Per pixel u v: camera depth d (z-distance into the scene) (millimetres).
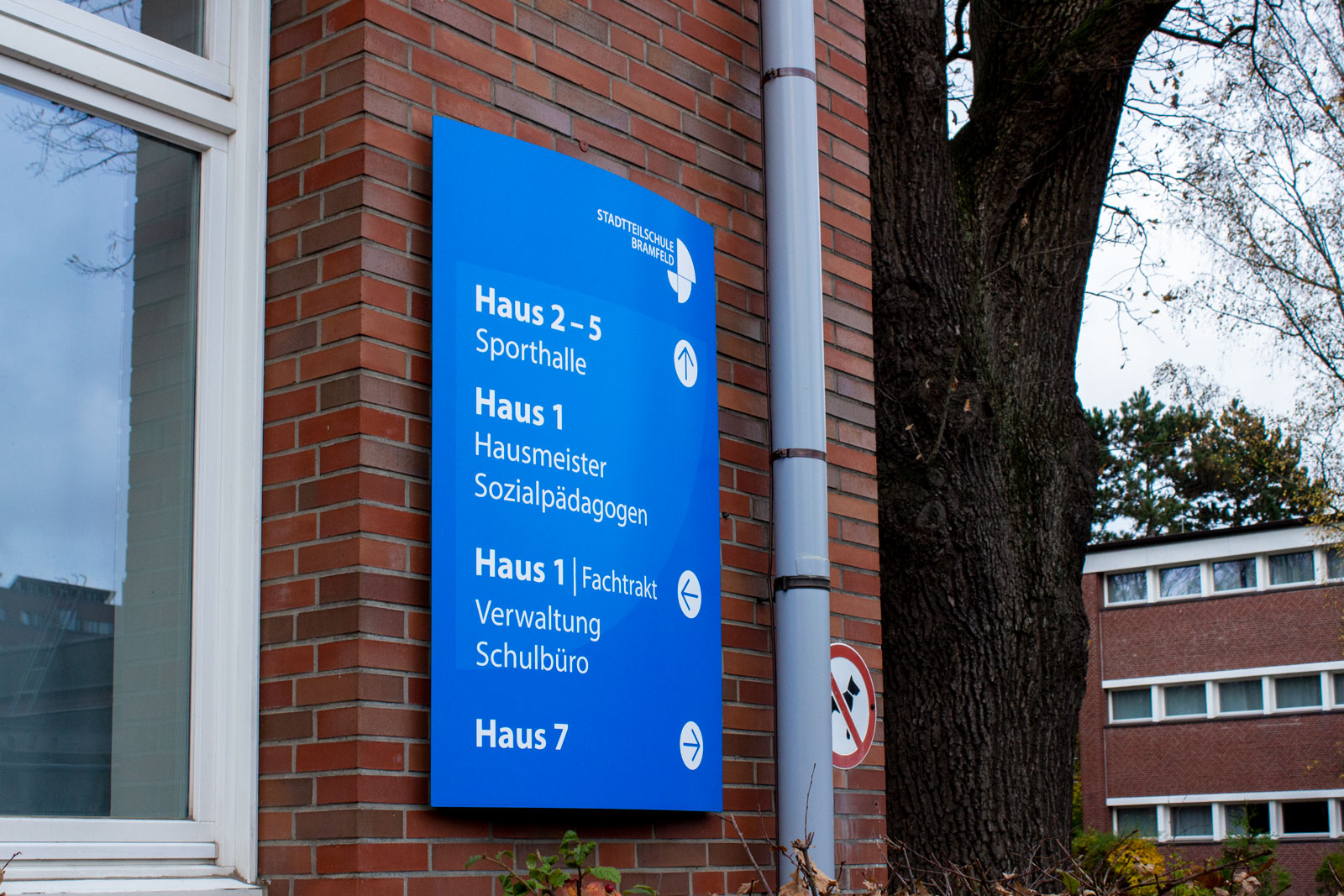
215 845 3248
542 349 3699
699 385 4227
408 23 3582
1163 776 28078
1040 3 8312
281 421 3422
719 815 4094
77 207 3299
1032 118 8305
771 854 4168
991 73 8562
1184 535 28094
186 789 3262
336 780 3143
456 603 3346
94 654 3158
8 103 3205
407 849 3182
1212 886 4078
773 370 4434
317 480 3318
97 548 3203
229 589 3385
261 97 3596
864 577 4766
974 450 7730
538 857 3098
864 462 4859
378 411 3307
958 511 7605
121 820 3105
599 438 3818
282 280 3490
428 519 3371
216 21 3586
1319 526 22031
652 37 4363
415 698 3258
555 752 3512
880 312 7816
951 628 7555
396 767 3188
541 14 3973
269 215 3559
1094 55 8086
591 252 3906
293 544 3334
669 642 3926
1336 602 26562
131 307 3361
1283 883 4113
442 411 3410
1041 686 7664
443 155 3545
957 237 8023
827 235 4910
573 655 3613
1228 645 27688
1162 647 28516
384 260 3395
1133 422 37469
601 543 3760
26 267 3182
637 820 3832
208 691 3311
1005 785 7430
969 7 9969
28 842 2936
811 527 4316
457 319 3494
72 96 3297
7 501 3064
